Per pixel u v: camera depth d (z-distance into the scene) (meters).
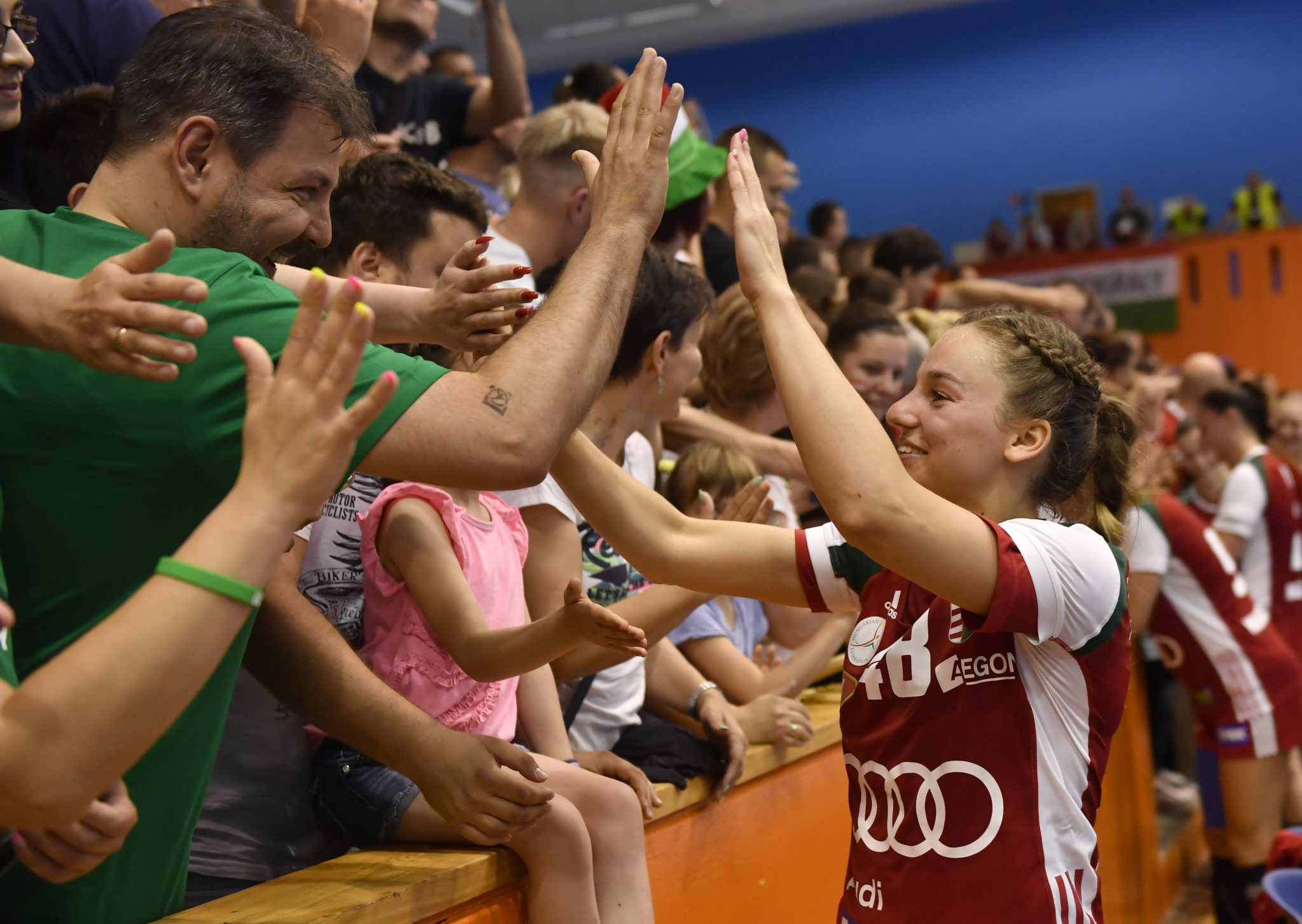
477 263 1.33
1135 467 1.48
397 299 1.31
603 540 1.85
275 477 0.77
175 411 0.93
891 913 1.26
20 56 1.43
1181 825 4.24
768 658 2.15
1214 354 9.40
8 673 0.82
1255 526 3.73
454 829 1.26
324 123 1.07
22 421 0.95
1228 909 3.57
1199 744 3.63
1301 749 3.77
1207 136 11.16
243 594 0.76
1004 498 1.31
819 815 2.00
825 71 12.37
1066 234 10.84
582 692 1.70
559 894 1.30
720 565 1.42
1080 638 1.24
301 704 1.27
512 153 3.54
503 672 1.29
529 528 1.64
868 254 5.49
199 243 1.04
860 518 1.16
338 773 1.39
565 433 1.03
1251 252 9.28
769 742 1.85
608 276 1.11
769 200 4.27
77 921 1.01
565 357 1.04
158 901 1.07
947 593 1.19
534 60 12.94
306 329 0.78
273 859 1.38
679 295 1.79
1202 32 11.14
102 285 0.78
